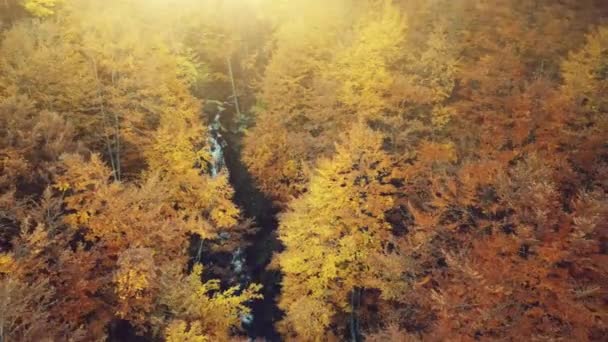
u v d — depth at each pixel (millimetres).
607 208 14891
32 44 24641
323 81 28312
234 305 22562
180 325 18531
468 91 29766
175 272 20797
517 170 17828
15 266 15734
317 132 31094
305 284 22203
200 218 24406
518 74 27984
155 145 25281
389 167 23562
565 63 26797
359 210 21297
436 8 34375
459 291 16797
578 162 21141
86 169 19781
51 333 15750
